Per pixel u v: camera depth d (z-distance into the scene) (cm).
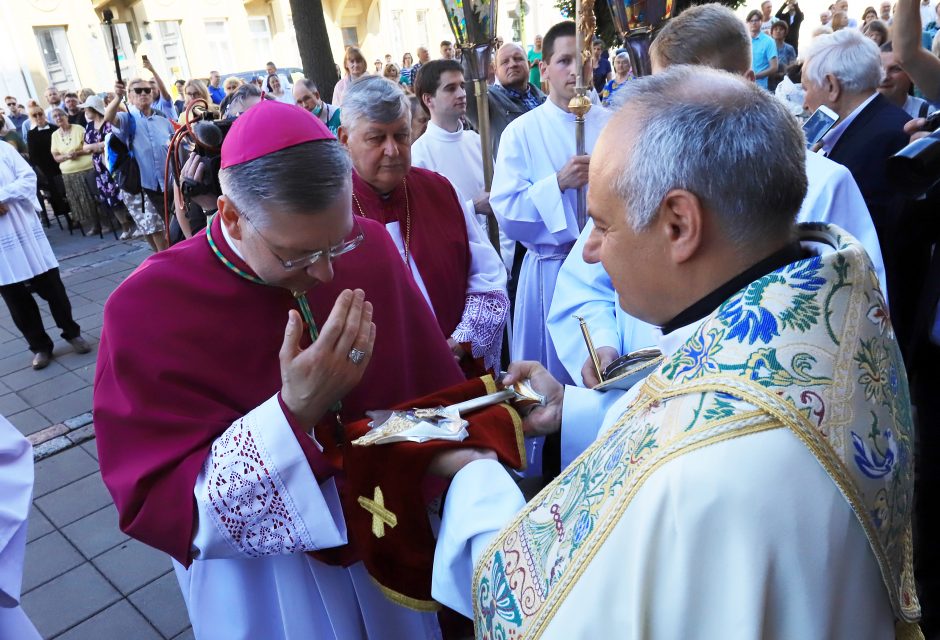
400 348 148
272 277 117
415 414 124
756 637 66
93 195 806
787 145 75
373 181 204
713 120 75
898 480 74
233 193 110
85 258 727
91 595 248
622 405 107
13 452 141
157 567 260
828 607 69
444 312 213
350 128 199
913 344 193
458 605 109
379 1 1878
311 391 111
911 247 207
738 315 74
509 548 89
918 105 337
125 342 121
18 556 138
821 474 68
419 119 414
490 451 118
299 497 113
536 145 273
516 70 433
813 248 82
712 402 71
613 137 82
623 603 72
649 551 70
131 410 118
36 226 440
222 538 116
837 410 69
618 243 84
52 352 474
